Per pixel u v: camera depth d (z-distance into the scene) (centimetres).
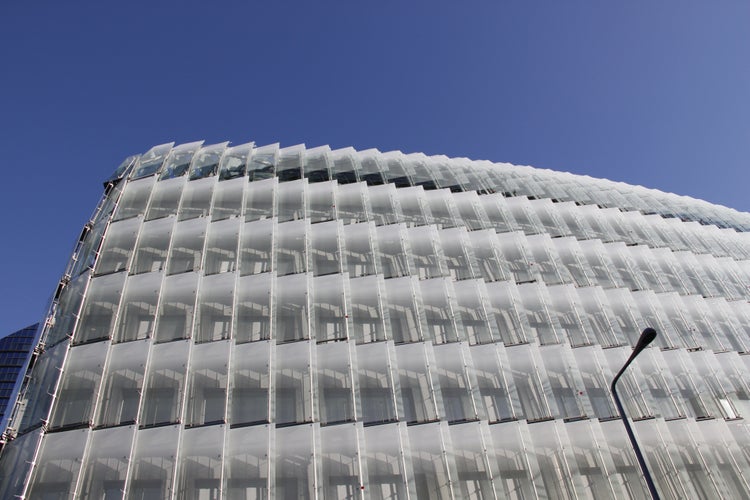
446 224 3544
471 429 2319
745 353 3250
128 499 1898
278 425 2202
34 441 2012
